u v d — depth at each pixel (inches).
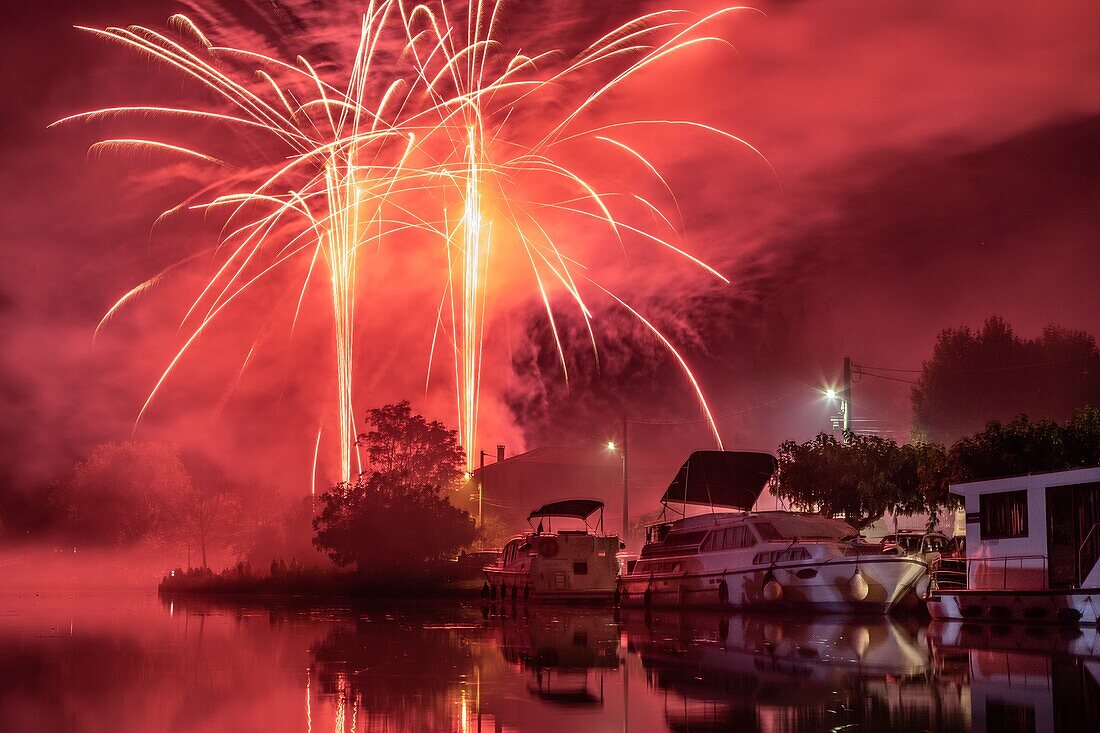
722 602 1512.1
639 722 545.0
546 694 643.5
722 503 1739.7
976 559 1229.7
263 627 1263.5
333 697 640.4
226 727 540.4
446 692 657.0
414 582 2329.0
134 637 1105.4
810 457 1626.5
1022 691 628.4
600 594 1873.8
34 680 731.4
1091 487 1108.5
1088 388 2832.2
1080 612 1088.8
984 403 2876.5
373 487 2447.1
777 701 603.5
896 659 799.1
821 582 1339.8
